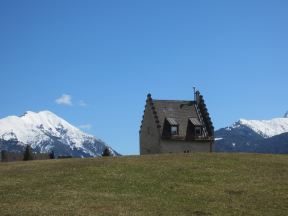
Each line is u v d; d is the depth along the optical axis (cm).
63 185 5303
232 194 5059
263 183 5472
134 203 4641
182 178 5612
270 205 4722
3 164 6894
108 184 5338
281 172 5972
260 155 7094
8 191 5059
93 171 5916
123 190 5116
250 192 5128
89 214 4250
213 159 6656
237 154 7188
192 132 10356
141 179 5547
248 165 6284
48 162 6919
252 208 4622
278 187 5325
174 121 10300
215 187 5288
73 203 4588
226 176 5734
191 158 6750
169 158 6794
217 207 4612
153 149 10288
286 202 4819
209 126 10481
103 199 4750
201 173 5831
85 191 5056
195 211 4459
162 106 10525
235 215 4403
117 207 4488
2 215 4184
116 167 6119
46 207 4441
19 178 5688
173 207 4559
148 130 10488
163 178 5603
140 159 6756
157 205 4603
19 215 4194
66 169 6103
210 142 10394
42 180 5544
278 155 7162
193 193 5044
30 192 5006
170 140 10156
